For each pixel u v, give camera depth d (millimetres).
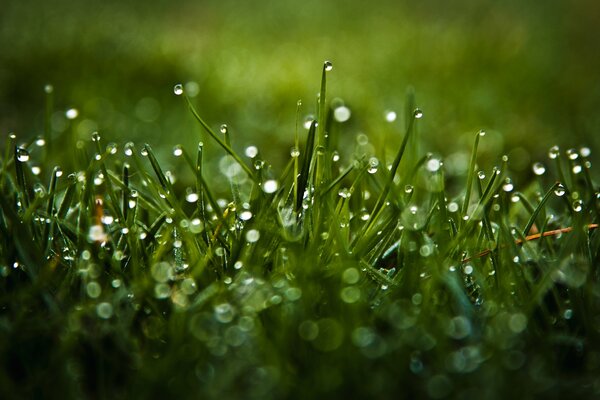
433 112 541
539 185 346
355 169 354
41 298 300
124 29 753
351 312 289
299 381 278
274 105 554
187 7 1043
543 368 283
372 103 540
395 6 1062
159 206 330
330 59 714
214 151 456
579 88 601
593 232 327
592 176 412
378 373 276
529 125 502
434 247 309
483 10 1008
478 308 303
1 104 523
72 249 317
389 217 318
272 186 312
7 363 287
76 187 334
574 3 1012
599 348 291
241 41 802
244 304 294
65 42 637
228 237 316
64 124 477
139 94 561
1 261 304
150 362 284
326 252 311
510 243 307
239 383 278
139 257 313
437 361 282
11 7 870
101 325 290
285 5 1062
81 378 285
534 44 761
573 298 298
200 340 283
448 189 421
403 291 299
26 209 320
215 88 563
